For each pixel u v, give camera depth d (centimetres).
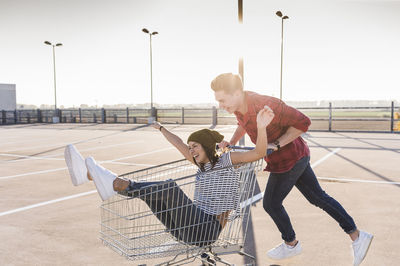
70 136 1666
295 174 287
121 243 262
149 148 1170
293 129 272
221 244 276
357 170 721
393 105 1598
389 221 420
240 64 1161
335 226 409
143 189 254
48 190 602
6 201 536
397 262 314
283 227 303
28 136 1698
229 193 265
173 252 262
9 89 4628
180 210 258
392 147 1079
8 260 334
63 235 396
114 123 2788
